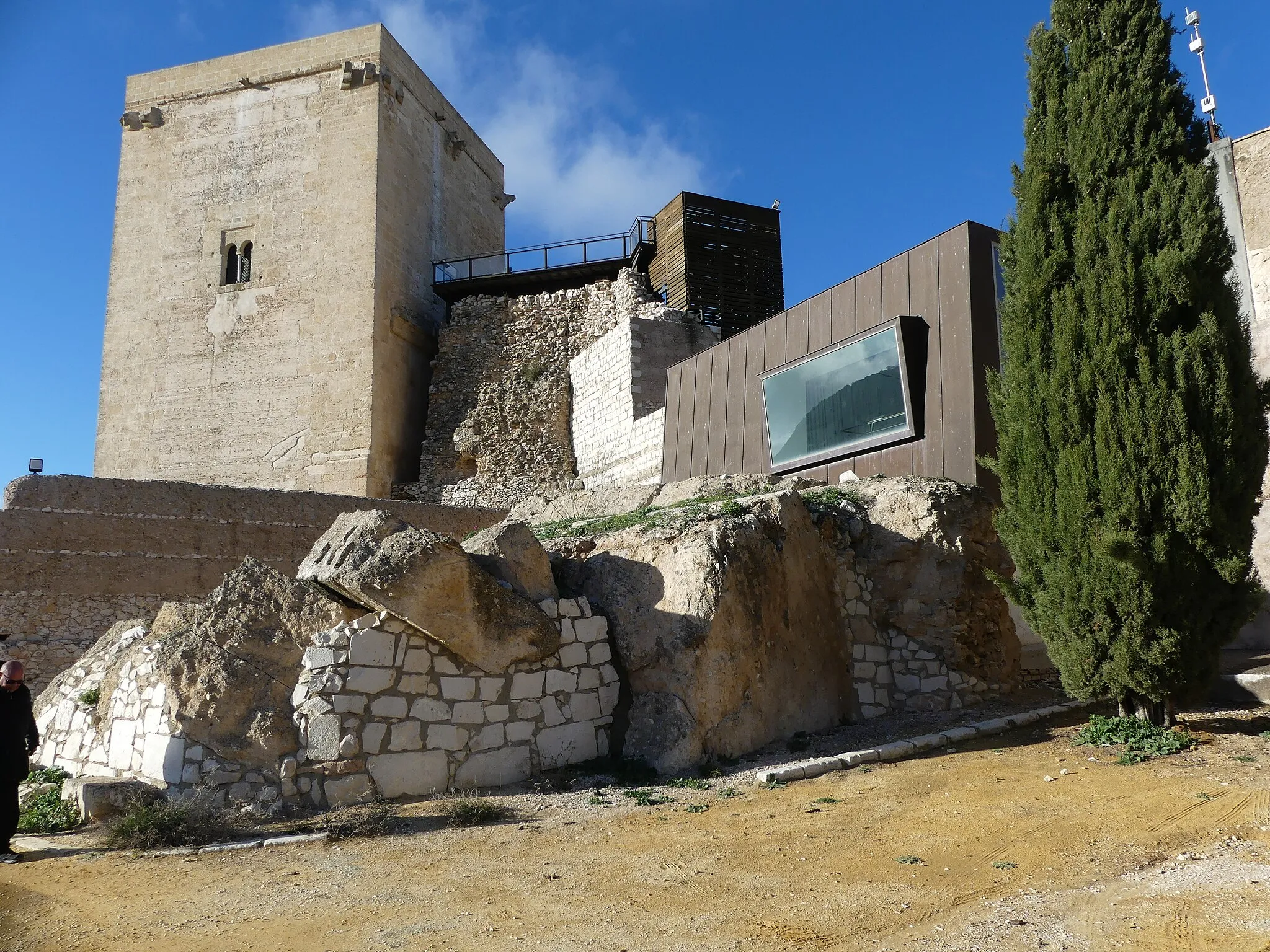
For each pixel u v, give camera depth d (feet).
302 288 103.96
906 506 38.09
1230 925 14.82
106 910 18.24
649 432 79.56
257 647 27.55
